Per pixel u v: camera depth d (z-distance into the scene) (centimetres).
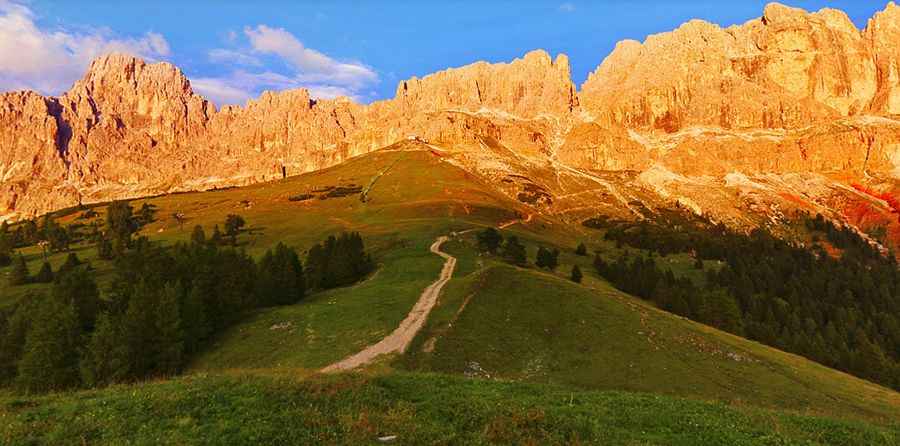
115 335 6481
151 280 8256
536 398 3059
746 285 17150
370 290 8556
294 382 2892
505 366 5662
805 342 11731
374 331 6147
